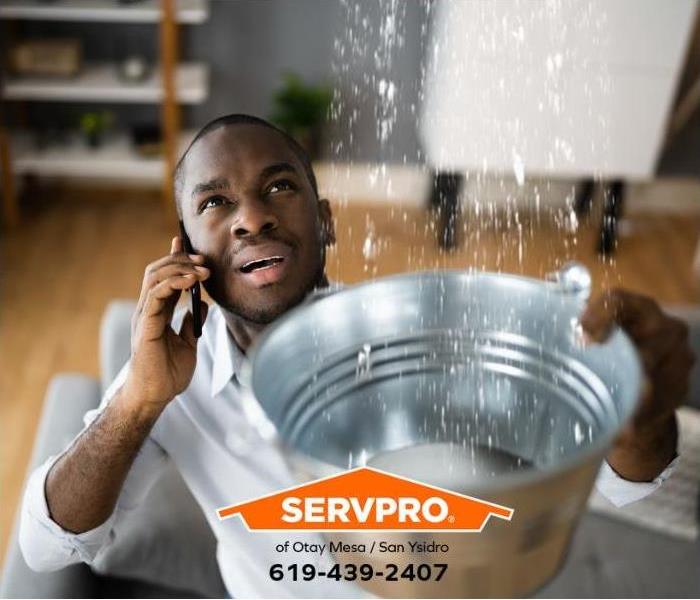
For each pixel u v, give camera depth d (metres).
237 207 0.58
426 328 0.42
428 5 1.50
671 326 0.40
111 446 0.69
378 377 0.42
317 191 0.62
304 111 2.52
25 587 1.04
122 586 1.13
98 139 2.79
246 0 2.72
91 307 2.34
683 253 2.62
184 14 2.55
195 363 0.65
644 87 2.29
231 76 2.83
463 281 0.42
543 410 0.39
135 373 0.64
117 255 2.57
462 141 1.69
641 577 1.20
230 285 0.60
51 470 0.73
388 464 0.39
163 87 2.62
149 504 1.11
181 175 0.60
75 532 0.73
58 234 2.67
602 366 0.38
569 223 1.76
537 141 1.63
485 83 0.88
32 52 2.64
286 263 0.59
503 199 1.96
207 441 0.80
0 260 2.54
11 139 2.78
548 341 0.40
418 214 2.10
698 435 1.23
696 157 2.80
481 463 0.39
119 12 2.53
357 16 1.50
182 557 1.09
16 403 1.99
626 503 0.47
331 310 0.41
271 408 0.37
